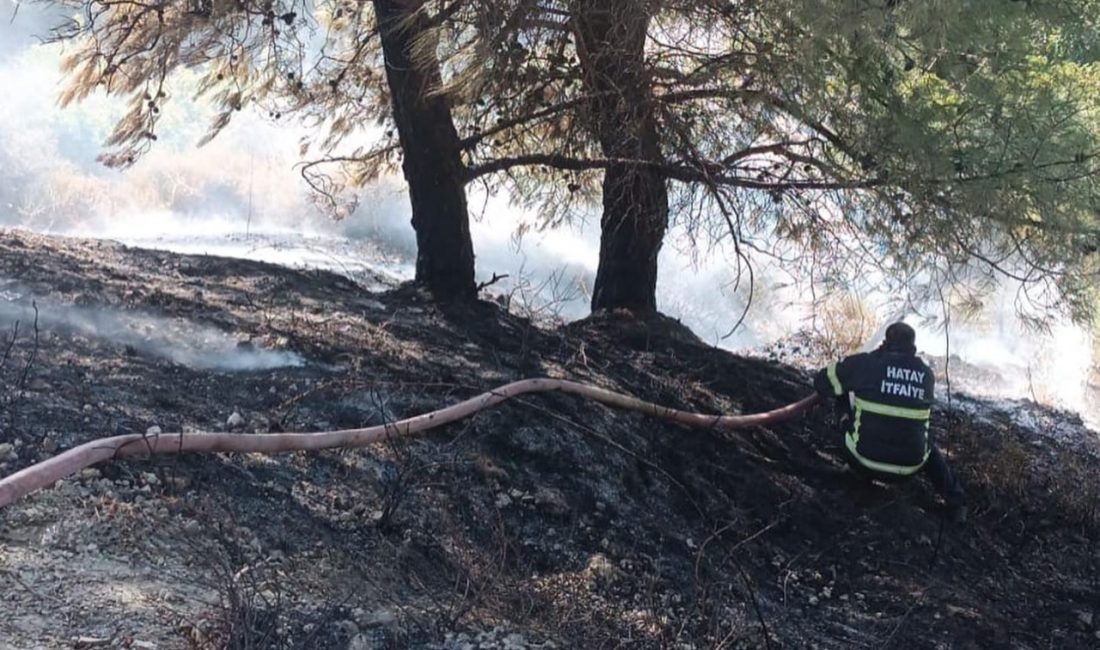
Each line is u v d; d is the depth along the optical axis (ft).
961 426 25.13
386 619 12.95
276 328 20.79
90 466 13.99
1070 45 19.01
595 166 23.71
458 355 21.53
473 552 15.44
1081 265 20.16
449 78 21.85
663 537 17.61
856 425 20.12
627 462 19.06
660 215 24.03
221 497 14.43
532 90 21.85
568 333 25.07
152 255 25.25
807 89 18.69
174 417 16.07
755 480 20.26
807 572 18.29
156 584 12.20
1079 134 19.13
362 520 15.10
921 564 19.25
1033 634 18.25
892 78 18.74
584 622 14.75
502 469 17.57
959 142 19.01
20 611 11.11
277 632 12.00
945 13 16.53
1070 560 20.88
